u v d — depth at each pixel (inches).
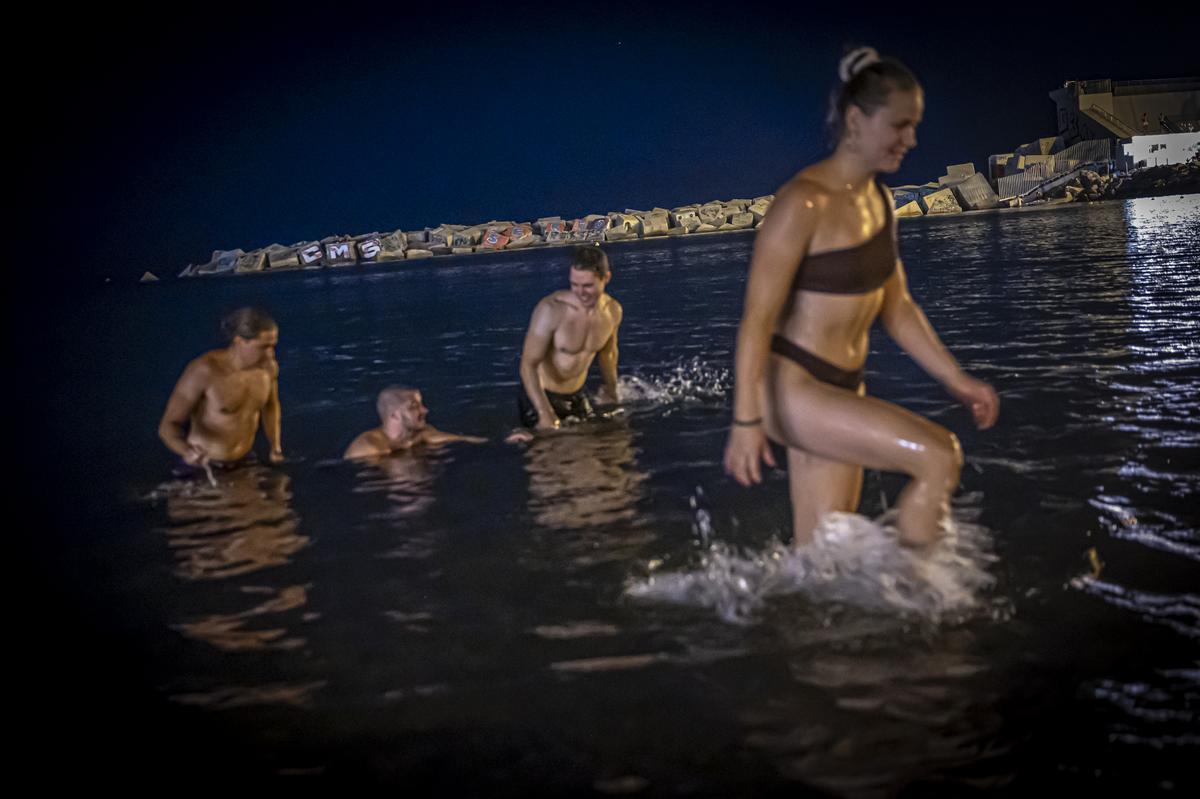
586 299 205.0
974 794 66.8
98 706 91.7
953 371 114.4
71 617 116.0
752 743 75.2
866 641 90.0
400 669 93.7
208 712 88.6
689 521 131.3
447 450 189.0
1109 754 69.7
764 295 102.5
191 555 137.5
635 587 109.0
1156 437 147.3
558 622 101.2
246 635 106.0
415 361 314.8
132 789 76.9
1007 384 195.0
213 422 191.8
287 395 269.3
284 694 90.7
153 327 535.2
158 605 117.9
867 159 103.2
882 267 106.1
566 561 119.7
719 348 288.7
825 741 74.6
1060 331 251.4
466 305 477.1
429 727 82.0
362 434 199.8
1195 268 355.6
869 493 135.9
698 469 158.6
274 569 127.9
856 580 102.5
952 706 77.8
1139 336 232.2
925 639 89.4
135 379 347.6
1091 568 101.3
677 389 232.7
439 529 138.6
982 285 369.4
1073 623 89.6
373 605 111.3
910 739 73.9
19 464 213.0
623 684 86.3
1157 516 114.5
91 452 221.9
